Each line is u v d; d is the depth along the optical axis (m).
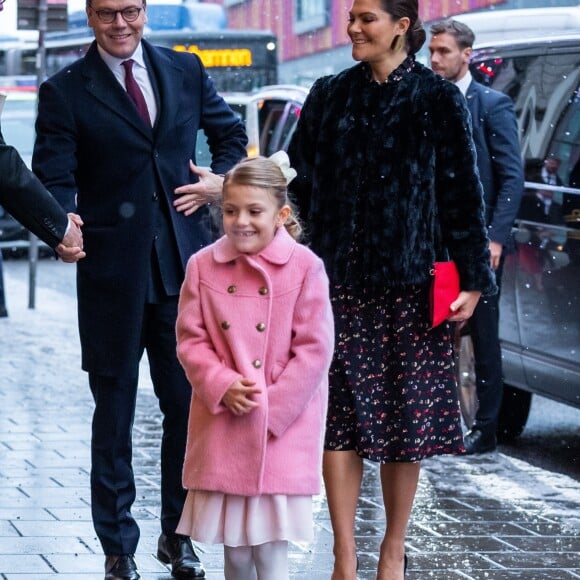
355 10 5.32
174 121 5.63
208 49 24.16
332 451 5.40
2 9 6.47
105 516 5.55
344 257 5.32
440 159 5.32
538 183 8.38
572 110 8.39
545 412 10.15
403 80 5.34
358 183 5.33
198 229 5.71
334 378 5.37
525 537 6.41
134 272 5.58
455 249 5.35
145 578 5.59
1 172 4.98
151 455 7.95
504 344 8.52
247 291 4.70
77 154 5.60
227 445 4.61
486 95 8.32
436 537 6.38
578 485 7.57
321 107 5.47
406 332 5.34
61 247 5.14
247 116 14.29
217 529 4.66
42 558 5.78
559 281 8.07
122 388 5.61
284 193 4.72
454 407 5.42
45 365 11.09
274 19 34.12
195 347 4.71
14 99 25.52
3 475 7.32
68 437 8.35
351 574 5.36
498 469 7.95
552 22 10.93
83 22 27.84
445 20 8.48
